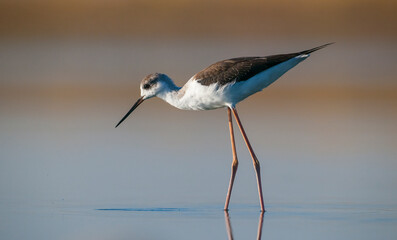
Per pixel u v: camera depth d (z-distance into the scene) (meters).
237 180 12.16
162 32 31.00
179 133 16.55
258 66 10.45
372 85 22.36
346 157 13.64
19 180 12.10
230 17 31.47
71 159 13.77
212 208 10.34
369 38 28.59
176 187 11.63
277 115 18.44
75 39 30.95
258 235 8.74
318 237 8.55
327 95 21.09
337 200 10.61
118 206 10.37
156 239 8.55
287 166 13.05
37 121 18.12
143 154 14.22
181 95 11.11
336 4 31.39
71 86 23.78
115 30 31.12
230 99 10.66
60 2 33.19
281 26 30.00
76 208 10.26
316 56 26.70
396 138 15.31
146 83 11.43
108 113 19.27
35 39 30.80
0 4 32.91
